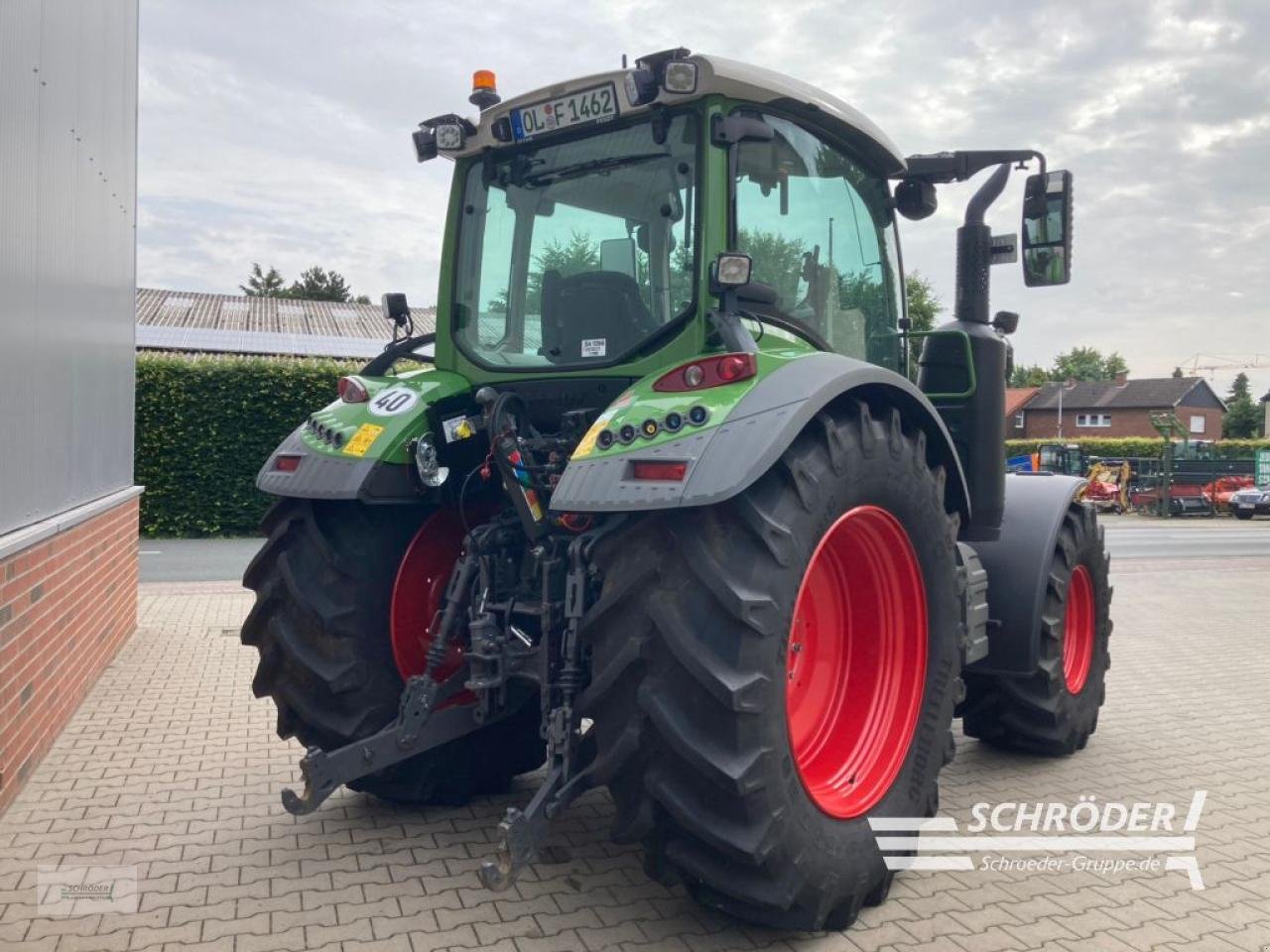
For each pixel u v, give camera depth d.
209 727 5.28
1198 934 3.14
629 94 3.38
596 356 3.65
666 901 3.28
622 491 2.83
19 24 4.22
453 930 3.04
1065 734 4.97
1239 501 28.77
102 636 6.46
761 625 2.75
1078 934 3.12
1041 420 69.25
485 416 3.58
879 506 3.28
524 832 2.86
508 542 3.69
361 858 3.60
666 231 3.50
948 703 3.59
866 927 3.16
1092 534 5.33
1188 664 7.69
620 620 2.88
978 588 4.50
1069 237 4.25
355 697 3.72
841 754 3.44
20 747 4.29
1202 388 66.38
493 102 4.06
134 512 7.77
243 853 3.63
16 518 4.32
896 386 3.33
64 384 5.22
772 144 3.73
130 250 7.41
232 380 16.44
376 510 3.89
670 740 2.74
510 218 3.92
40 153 4.62
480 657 3.44
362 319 30.75
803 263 3.87
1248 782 4.71
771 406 2.89
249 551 14.30
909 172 4.54
